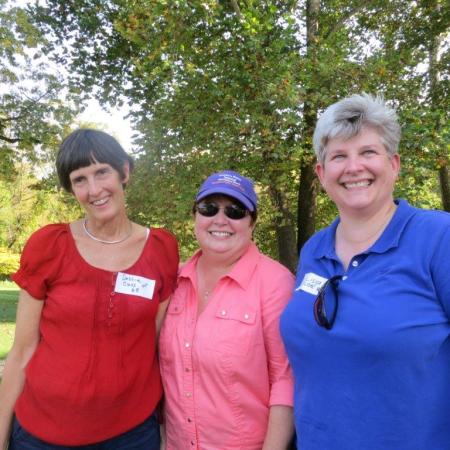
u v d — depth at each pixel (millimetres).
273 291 1897
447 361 1411
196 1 6105
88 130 1908
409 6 9984
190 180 6762
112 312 1831
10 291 18672
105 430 1815
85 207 1920
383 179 1595
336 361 1474
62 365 1790
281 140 6562
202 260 2096
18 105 13969
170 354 1947
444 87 9117
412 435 1377
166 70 6746
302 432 1591
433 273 1415
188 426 1866
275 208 7773
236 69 6512
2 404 1903
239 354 1805
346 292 1519
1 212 27922
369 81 6617
